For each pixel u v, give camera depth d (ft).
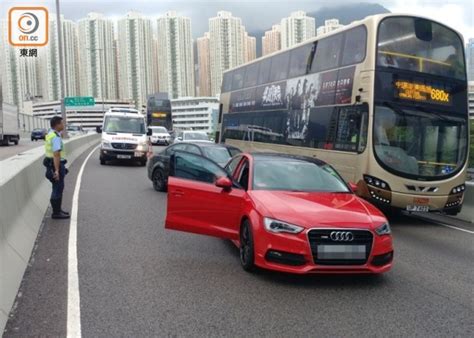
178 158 24.07
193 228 23.34
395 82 35.06
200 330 14.60
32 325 14.76
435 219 37.83
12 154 96.53
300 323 15.30
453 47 37.32
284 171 23.77
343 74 38.42
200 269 21.01
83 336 14.05
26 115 215.31
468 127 36.99
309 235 18.51
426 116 35.60
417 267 22.49
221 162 40.81
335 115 39.06
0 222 18.25
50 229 28.17
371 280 20.13
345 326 15.14
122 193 43.78
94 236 26.66
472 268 22.56
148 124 150.51
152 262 21.90
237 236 21.85
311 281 19.71
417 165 34.83
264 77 55.06
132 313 15.85
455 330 15.01
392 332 14.74
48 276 19.52
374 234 18.89
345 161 37.09
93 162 79.71
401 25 35.94
